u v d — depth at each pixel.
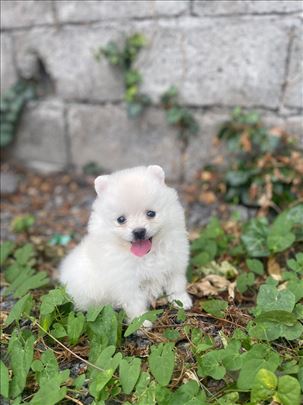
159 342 0.40
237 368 0.35
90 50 0.73
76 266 0.43
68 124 0.80
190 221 0.67
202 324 0.42
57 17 0.72
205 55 0.67
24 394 0.38
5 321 0.42
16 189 0.80
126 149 0.78
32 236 0.67
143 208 0.38
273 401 0.33
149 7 0.67
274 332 0.38
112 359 0.36
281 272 0.51
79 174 0.83
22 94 0.79
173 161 0.76
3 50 0.77
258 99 0.67
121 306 0.43
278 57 0.63
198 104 0.71
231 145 0.69
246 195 0.67
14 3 0.73
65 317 0.43
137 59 0.71
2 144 0.81
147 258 0.41
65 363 0.40
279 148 0.68
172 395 0.34
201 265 0.52
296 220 0.53
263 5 0.61
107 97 0.76
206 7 0.64
